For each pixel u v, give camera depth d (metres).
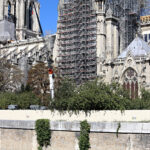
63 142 44.09
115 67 94.75
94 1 110.12
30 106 55.34
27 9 171.75
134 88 91.19
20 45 143.88
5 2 164.88
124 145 40.12
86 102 46.94
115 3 115.00
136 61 91.31
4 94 66.38
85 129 42.34
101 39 108.62
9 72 98.62
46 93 87.00
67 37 115.25
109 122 41.53
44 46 126.94
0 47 149.25
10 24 162.50
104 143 41.38
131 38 114.50
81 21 112.00
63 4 117.56
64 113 47.78
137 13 117.12
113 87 62.66
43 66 94.12
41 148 45.12
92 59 107.56
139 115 43.38
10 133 48.28
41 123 45.34
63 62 114.56
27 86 92.69
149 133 38.75
